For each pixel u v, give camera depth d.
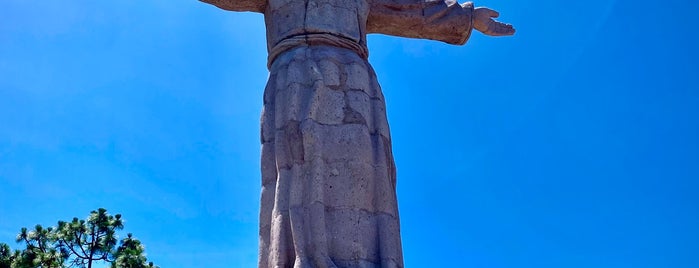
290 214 10.85
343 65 12.41
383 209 11.25
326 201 11.02
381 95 12.57
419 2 14.31
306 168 11.28
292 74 12.09
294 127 11.58
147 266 24.20
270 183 11.58
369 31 14.33
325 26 12.79
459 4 14.71
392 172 11.91
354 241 10.79
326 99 11.90
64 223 24.38
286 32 12.83
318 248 10.52
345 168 11.33
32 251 23.91
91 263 24.12
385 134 12.07
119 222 24.83
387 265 10.67
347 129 11.67
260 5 13.62
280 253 10.65
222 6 13.63
